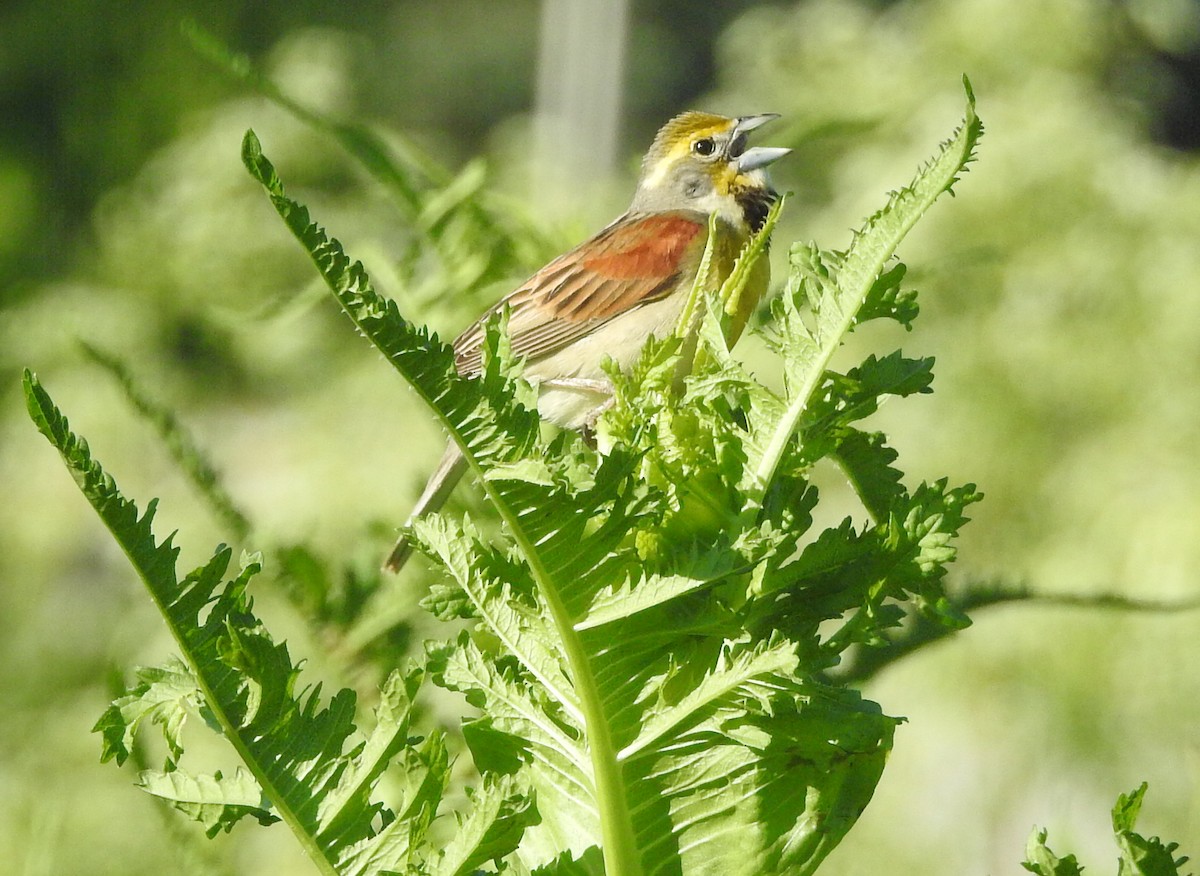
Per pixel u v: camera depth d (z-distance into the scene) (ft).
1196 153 66.90
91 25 83.71
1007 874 40.29
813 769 8.98
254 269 54.44
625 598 8.39
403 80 106.63
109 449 54.19
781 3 102.32
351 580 14.85
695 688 8.75
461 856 8.32
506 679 9.03
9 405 59.00
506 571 8.79
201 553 48.44
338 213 46.39
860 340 49.70
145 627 46.73
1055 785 37.86
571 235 18.85
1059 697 43.14
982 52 52.49
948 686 44.06
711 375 9.41
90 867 28.58
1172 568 44.47
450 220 17.95
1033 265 48.96
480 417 7.79
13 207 80.69
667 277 26.61
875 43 55.98
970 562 47.73
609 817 8.87
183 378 56.34
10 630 55.47
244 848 21.61
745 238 27.55
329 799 8.38
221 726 8.35
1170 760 42.09
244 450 53.21
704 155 28.04
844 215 50.49
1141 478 47.03
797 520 9.27
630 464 8.07
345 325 53.26
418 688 8.59
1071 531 47.19
